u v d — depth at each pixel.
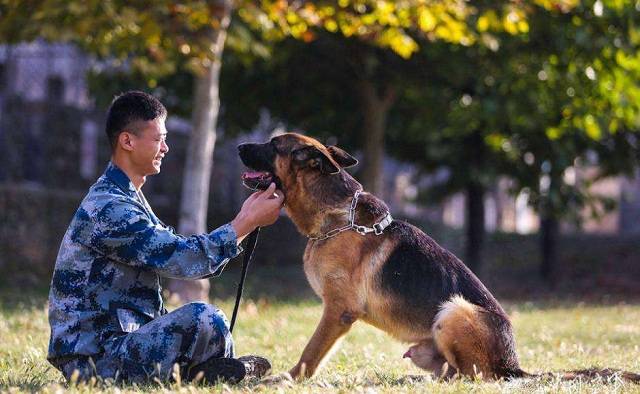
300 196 5.73
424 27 11.01
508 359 5.45
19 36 11.03
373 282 5.61
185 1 10.35
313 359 5.54
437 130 16.73
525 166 18.20
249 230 4.88
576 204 18.66
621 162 18.80
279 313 11.04
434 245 5.85
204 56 10.55
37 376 5.25
